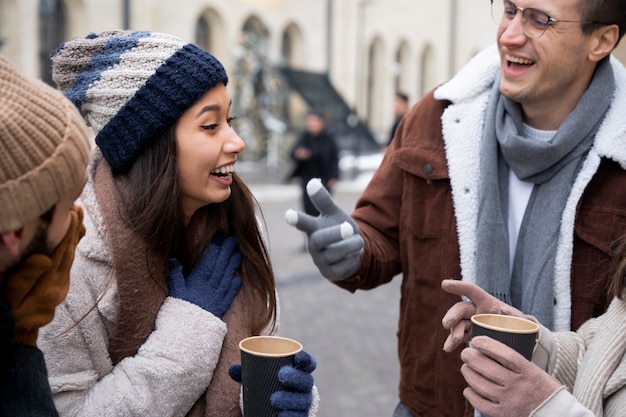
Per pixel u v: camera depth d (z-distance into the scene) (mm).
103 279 1421
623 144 1855
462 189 2002
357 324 5949
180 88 1445
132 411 1376
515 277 1957
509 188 1994
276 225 11094
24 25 15867
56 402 1354
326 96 24562
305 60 24891
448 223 2043
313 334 5617
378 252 2150
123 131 1452
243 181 1660
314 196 1876
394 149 2219
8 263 1005
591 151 1873
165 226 1452
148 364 1399
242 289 1601
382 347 5348
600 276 1874
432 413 2080
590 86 1891
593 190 1894
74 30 17375
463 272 1995
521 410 1299
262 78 19094
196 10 20547
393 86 28703
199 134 1481
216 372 1490
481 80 2062
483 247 1938
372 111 28703
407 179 2141
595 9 1802
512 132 1922
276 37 23828
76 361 1381
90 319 1391
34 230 998
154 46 1478
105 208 1439
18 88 945
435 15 30297
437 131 2102
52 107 967
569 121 1863
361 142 25266
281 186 16062
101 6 17734
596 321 1717
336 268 1888
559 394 1301
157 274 1459
